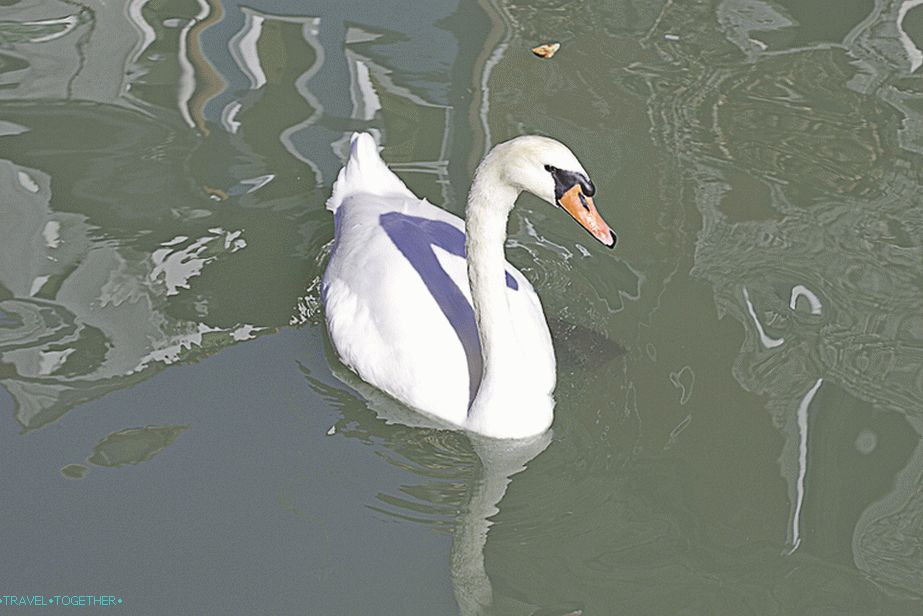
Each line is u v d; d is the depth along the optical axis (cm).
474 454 930
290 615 803
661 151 1168
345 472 905
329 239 1092
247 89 1230
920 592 815
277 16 1322
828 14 1327
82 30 1302
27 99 1215
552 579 830
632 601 813
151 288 1040
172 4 1331
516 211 1125
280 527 860
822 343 995
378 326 958
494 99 1222
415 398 947
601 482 899
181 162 1154
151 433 924
